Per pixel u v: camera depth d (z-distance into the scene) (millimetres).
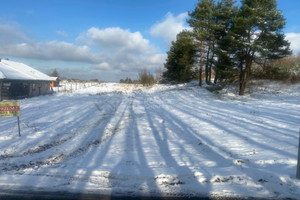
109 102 25047
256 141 8297
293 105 17219
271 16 21734
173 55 40156
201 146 8039
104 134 10445
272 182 4746
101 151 7777
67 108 19859
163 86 44406
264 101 20672
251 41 22781
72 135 10406
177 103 22438
